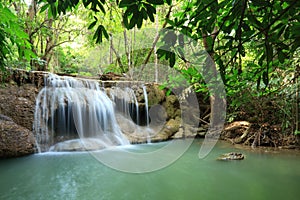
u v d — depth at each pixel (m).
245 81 2.12
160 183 3.13
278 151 4.98
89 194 2.81
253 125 5.82
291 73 4.02
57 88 5.82
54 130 5.53
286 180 3.28
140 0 0.96
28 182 3.24
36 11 8.01
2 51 1.72
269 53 1.05
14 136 4.57
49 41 9.17
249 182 3.18
